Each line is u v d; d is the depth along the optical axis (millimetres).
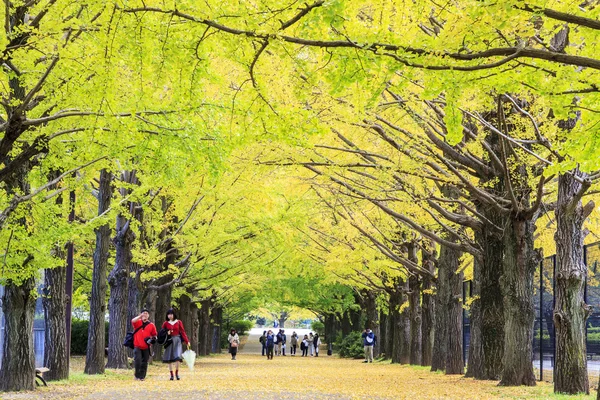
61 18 12422
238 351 89438
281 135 12336
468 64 10156
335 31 10945
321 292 63500
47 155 16375
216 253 34781
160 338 25453
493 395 18000
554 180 23594
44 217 16688
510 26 10336
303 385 22844
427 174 19875
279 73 13953
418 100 17547
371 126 18891
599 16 10492
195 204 30000
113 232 32406
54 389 19516
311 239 39125
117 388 20484
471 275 37875
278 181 28281
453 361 29578
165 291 40875
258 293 67688
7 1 13188
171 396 18234
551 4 10781
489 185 21594
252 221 30547
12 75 13867
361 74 10516
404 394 18719
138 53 11398
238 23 10594
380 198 22875
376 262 35875
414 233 33750
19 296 18750
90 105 13383
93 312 26328
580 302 18172
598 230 26938
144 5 10766
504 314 22125
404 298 45500
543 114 19297
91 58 12703
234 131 13680
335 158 21406
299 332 164000
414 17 11844
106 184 26016
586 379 18000
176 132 15141
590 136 11008
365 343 51188
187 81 12227
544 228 26125
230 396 18484
